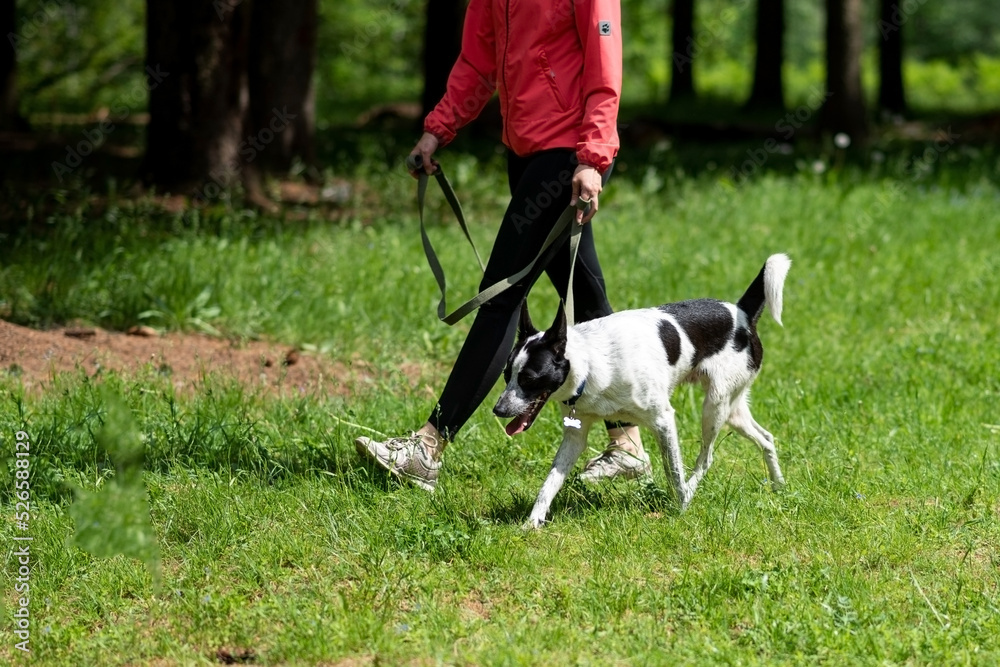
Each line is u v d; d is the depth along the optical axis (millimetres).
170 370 7551
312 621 4328
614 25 5488
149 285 8875
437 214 12984
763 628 4312
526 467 6230
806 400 7414
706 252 11367
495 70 6047
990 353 8484
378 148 17406
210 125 12672
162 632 4309
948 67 47906
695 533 5270
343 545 5055
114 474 5797
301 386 7602
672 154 18562
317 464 6086
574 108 5621
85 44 29859
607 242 11516
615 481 6000
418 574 4777
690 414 7094
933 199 14234
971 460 6336
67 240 9656
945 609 4512
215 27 12500
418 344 8531
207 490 5574
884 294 10258
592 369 5219
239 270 9484
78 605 4621
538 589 4727
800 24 58375
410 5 38719
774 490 5945
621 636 4289
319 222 11773
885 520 5469
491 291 5508
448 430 5785
